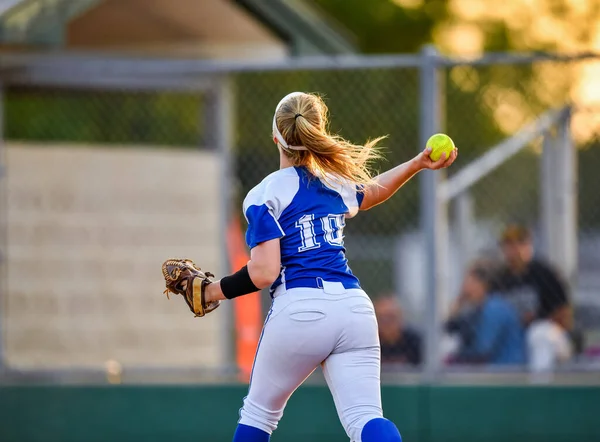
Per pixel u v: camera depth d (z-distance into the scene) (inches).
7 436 1023.6
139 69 1018.7
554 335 1093.8
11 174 1223.5
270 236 612.1
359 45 2600.9
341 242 641.6
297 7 1245.7
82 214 1258.0
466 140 1540.4
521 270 1131.3
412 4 2635.3
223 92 1240.2
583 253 1268.5
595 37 2613.2
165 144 1481.3
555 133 1125.7
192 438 1018.7
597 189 1236.5
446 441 990.4
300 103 638.5
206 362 1299.2
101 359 1254.3
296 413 1004.6
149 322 1283.2
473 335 1112.2
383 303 1142.3
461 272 1254.3
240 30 1288.1
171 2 1204.5
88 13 1219.9
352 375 622.2
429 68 966.4
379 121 1332.4
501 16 2650.1
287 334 614.5
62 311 1240.2
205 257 1304.1
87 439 1021.8
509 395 991.6
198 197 1301.7
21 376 1031.6
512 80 1652.3
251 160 1282.0
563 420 989.8
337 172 635.5
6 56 1059.3
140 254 1285.7
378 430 609.3
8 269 1216.8
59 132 1589.6
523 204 1549.0
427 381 994.1
